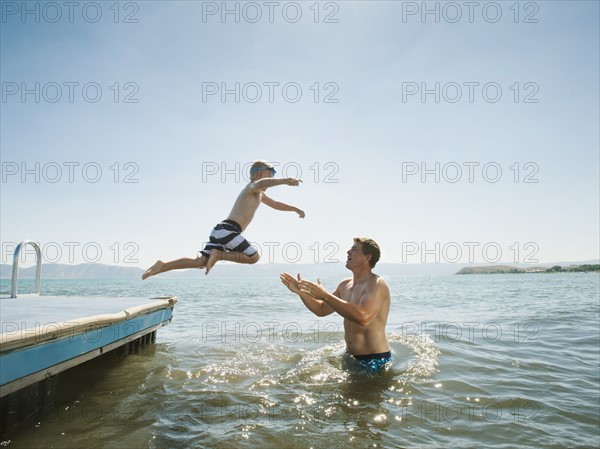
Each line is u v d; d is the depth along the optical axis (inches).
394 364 212.1
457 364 217.2
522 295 780.6
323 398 167.5
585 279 1873.8
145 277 158.1
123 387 183.5
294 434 135.1
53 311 206.8
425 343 264.8
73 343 158.4
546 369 213.9
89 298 297.1
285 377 193.9
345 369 203.5
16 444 126.7
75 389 181.2
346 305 190.1
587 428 143.6
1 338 116.5
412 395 171.5
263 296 822.5
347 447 126.5
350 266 223.5
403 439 132.5
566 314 437.4
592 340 289.9
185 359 231.5
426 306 561.6
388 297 213.6
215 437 132.6
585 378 199.6
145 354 244.7
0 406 133.6
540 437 135.9
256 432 136.4
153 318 257.0
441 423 145.3
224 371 205.9
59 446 125.6
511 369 211.6
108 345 191.0
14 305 243.0
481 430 140.3
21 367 126.9
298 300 689.6
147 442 129.0
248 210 177.3
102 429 138.6
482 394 174.4
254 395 171.3
